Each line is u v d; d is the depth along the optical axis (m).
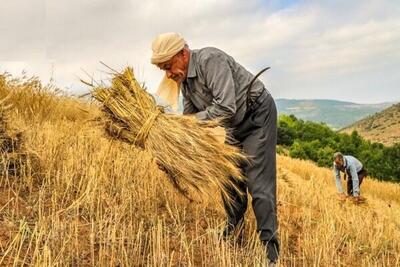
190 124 3.70
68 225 3.60
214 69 3.69
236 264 3.43
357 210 7.96
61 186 4.24
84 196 4.13
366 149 63.09
